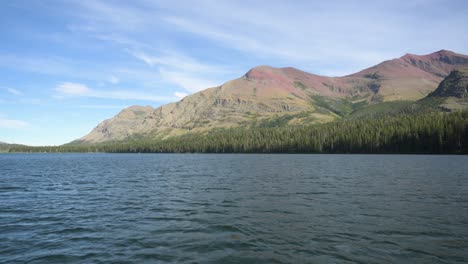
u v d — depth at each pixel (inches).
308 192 1635.1
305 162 4626.0
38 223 1031.6
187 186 1973.4
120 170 3558.1
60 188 1947.6
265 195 1553.9
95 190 1839.3
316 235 848.3
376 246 751.7
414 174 2564.0
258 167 3676.2
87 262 682.2
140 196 1585.9
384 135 7509.8
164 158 7785.4
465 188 1738.4
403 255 690.8
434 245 754.2
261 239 823.1
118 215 1138.7
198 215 1117.1
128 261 685.3
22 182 2313.0
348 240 800.3
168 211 1197.7
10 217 1122.7
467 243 765.3
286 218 1048.2
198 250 748.6
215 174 2827.3
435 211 1135.0
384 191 1646.2
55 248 778.2
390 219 1018.7
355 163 4173.2
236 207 1256.2
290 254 709.3
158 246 782.5
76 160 7126.0
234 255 711.7
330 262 657.6
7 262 685.3
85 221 1051.9
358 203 1306.6
